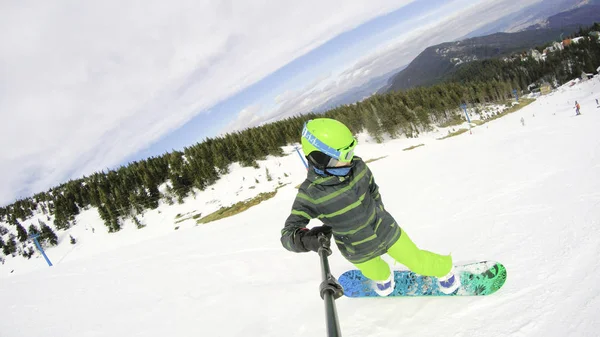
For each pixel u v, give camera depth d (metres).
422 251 2.29
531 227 3.16
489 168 7.71
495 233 3.33
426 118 71.19
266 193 42.91
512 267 2.49
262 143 59.81
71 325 4.03
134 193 55.53
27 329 4.20
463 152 13.62
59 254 49.12
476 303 2.20
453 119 78.38
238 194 45.94
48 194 74.56
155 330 3.39
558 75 104.38
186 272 5.22
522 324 1.89
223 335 2.92
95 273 6.66
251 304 3.38
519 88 100.88
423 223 4.69
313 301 3.05
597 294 1.90
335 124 1.84
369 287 2.71
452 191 6.31
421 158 17.28
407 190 8.30
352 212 1.99
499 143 12.89
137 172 63.84
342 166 1.90
